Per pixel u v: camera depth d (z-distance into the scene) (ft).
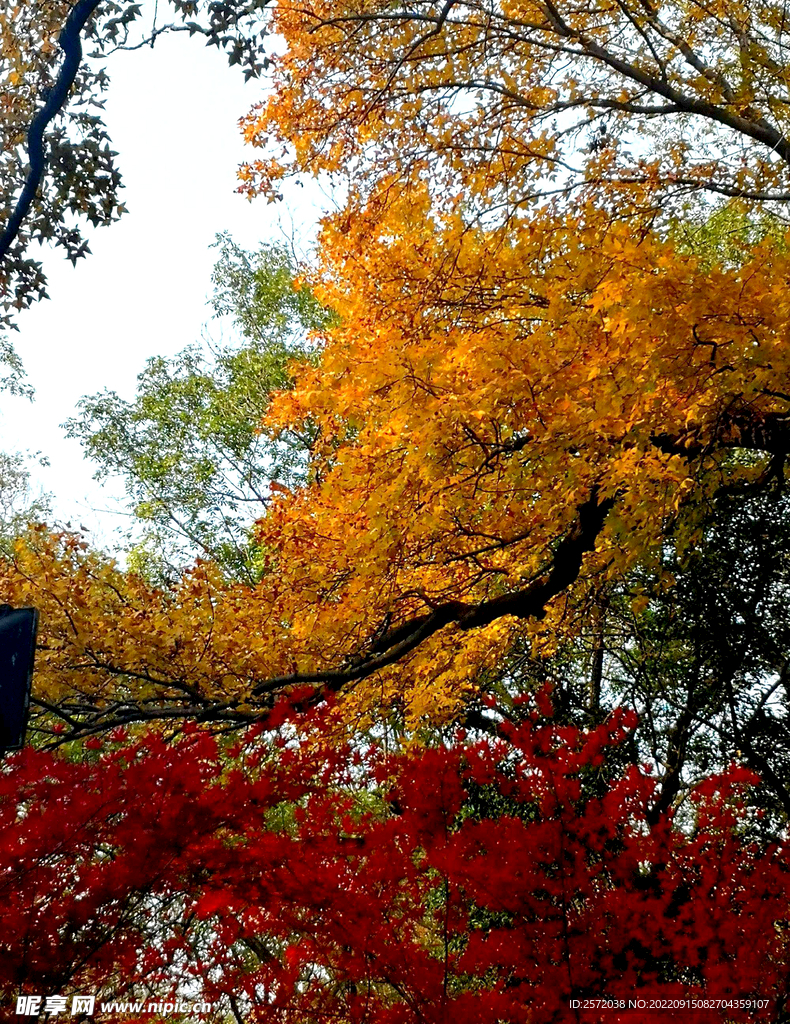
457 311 20.76
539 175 22.82
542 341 16.75
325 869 13.94
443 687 25.53
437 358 17.08
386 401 18.39
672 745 28.35
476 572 24.21
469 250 20.42
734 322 15.93
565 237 19.97
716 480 18.40
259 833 13.99
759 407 18.62
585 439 16.57
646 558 20.21
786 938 14.60
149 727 21.98
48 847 12.15
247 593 22.12
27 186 16.83
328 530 20.76
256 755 17.76
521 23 22.76
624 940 14.33
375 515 17.81
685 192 23.08
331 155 23.59
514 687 32.40
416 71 23.35
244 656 19.79
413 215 21.97
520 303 20.01
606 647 31.22
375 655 21.85
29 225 18.95
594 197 22.38
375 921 13.76
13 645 11.73
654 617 29.01
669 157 23.88
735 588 27.37
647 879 16.70
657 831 14.90
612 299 15.52
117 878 12.46
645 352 15.94
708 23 24.31
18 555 19.70
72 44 16.39
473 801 25.71
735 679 26.99
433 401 16.69
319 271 23.71
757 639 26.81
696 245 30.04
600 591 26.61
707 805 15.40
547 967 13.94
